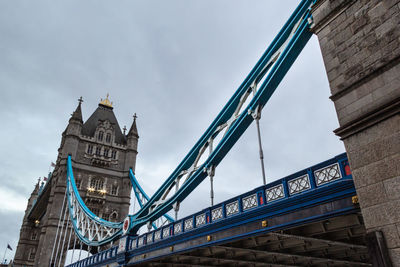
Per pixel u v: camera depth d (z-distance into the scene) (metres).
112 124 77.31
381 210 7.84
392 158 7.90
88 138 72.19
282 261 20.55
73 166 67.31
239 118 18.80
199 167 21.16
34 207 81.81
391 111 8.10
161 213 25.89
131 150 75.00
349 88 9.46
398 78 8.30
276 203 12.88
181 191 22.50
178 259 24.05
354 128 8.95
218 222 16.27
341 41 10.16
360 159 8.64
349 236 13.48
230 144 19.38
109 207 67.00
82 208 52.91
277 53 18.41
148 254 24.03
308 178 11.85
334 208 10.66
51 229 59.72
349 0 10.08
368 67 9.16
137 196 66.44
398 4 8.77
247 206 14.81
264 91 17.31
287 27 18.31
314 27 11.19
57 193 63.47
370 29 9.38
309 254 17.89
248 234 14.33
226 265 23.78
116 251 30.34
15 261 79.56
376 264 7.54
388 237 7.54
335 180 10.77
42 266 55.75
